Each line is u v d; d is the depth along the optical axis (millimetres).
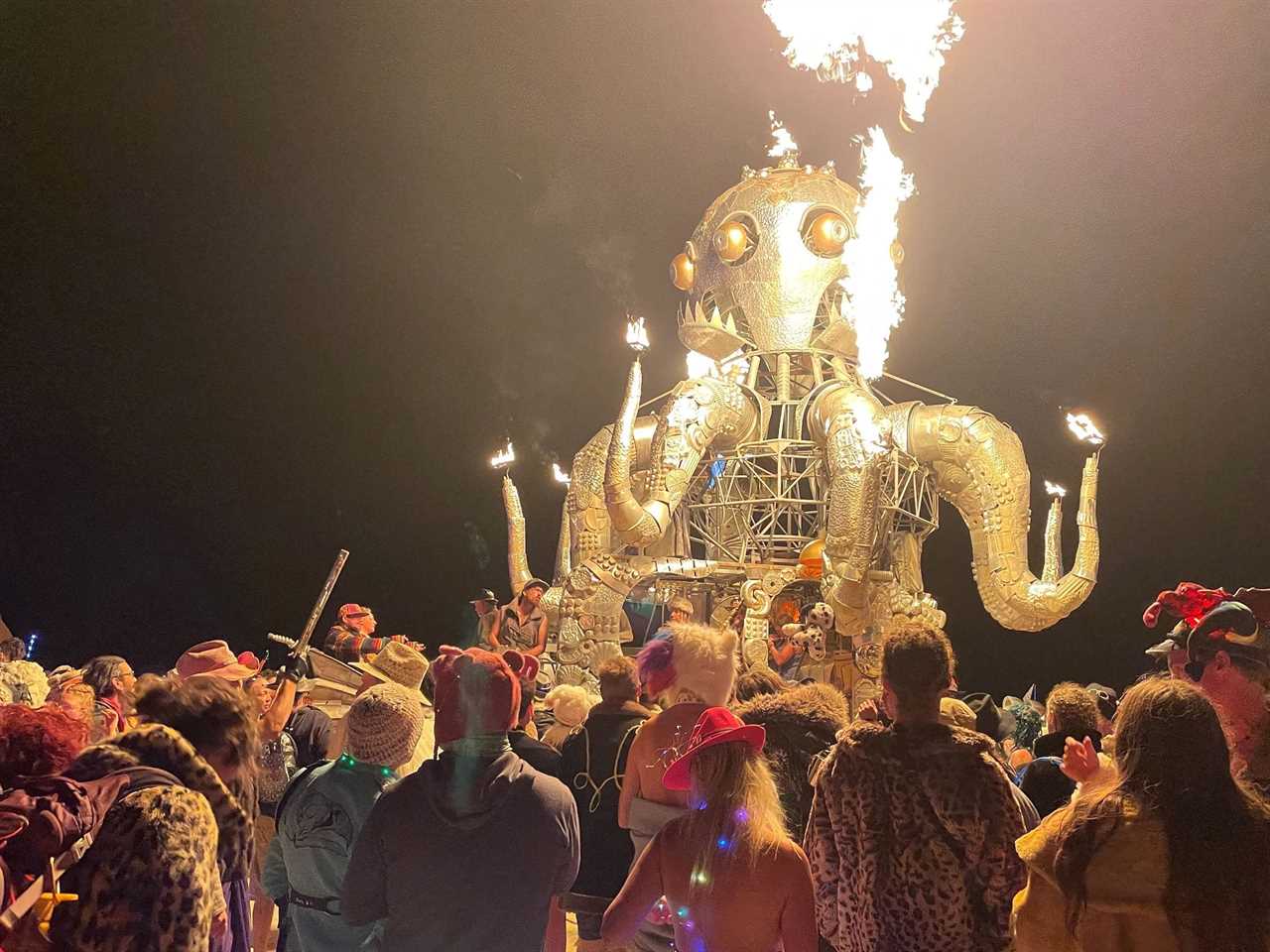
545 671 10562
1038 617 10398
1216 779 2445
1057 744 4223
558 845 3178
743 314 11938
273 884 3891
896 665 3094
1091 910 2428
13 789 2451
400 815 3123
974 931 2939
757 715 4008
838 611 9672
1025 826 3080
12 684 5094
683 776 3078
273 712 4805
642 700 4930
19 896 2277
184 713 2918
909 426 10805
